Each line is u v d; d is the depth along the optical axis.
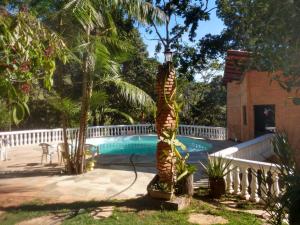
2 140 17.81
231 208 8.30
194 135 27.27
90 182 11.10
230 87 24.14
